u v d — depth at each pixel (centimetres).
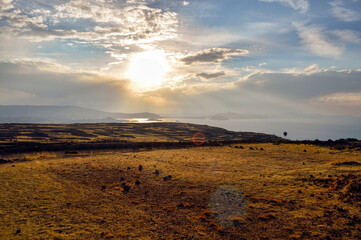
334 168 2827
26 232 1316
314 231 1347
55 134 12900
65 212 1627
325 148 5028
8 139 9650
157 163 3609
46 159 4006
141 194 2088
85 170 2998
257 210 1689
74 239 1250
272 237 1303
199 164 3553
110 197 1989
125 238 1281
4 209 1631
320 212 1592
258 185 2305
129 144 6950
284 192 2045
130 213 1648
